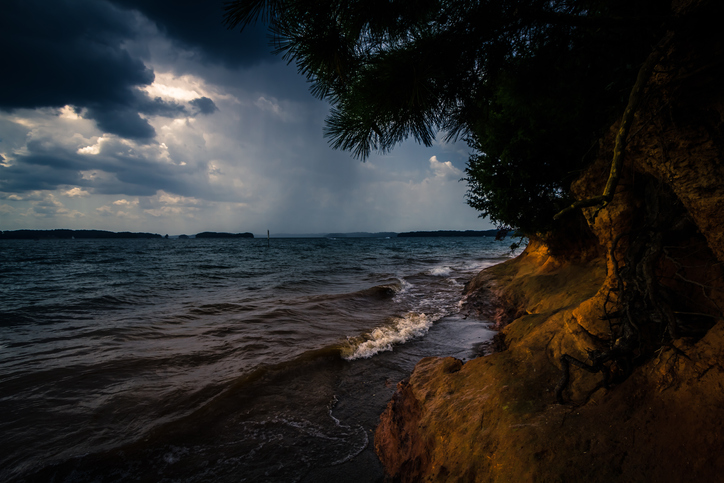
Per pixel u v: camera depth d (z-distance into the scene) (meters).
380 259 36.38
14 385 5.42
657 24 1.64
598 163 3.12
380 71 2.11
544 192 6.56
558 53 2.46
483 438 2.47
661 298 2.13
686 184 1.96
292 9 1.88
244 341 7.62
